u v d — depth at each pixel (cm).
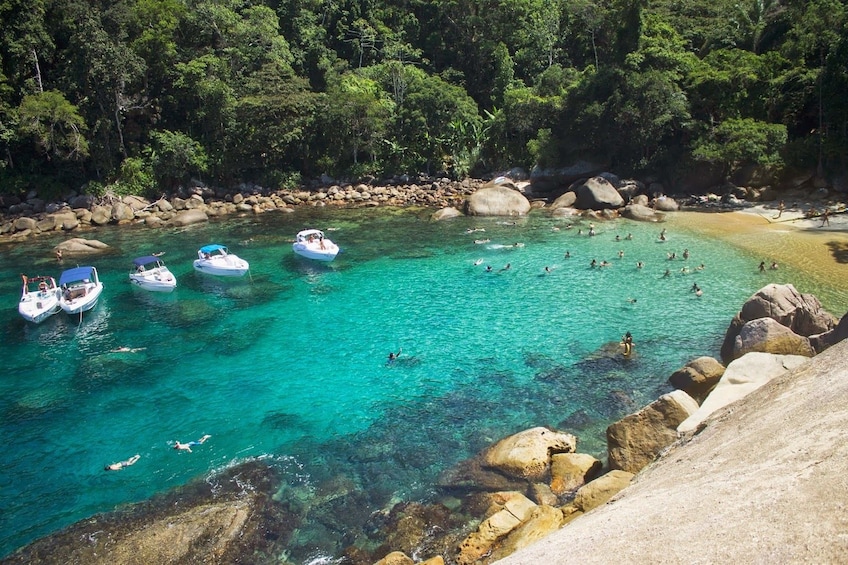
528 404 2256
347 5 9119
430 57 8988
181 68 6606
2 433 2191
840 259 3619
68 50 6219
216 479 1875
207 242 4850
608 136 5859
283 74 7119
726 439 1141
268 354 2775
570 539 898
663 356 2575
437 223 5200
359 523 1659
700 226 4584
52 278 3625
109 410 2328
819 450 825
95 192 6131
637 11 5866
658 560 713
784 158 5306
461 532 1602
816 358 1301
